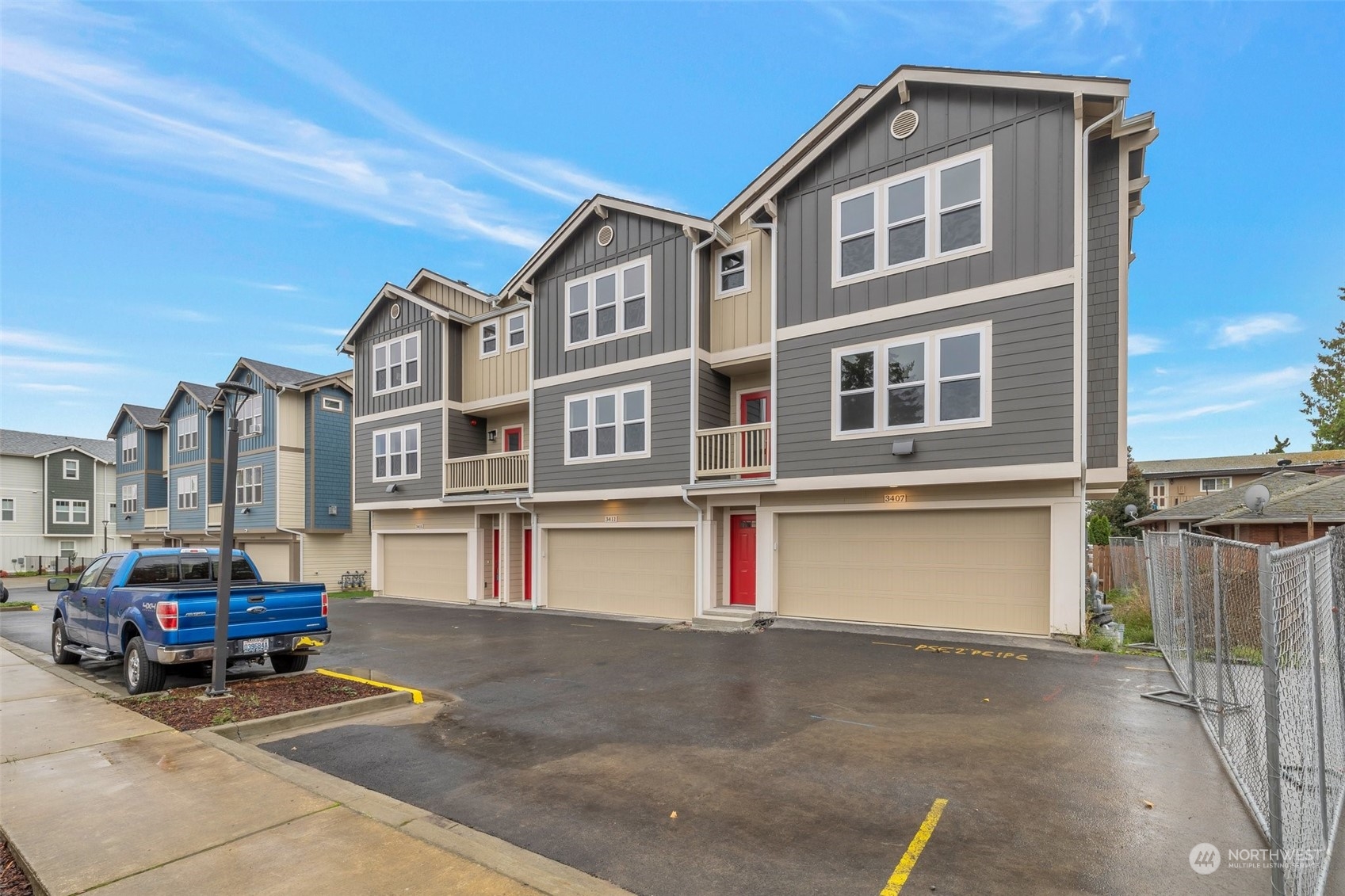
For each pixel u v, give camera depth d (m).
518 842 4.07
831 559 12.75
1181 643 7.91
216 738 5.89
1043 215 10.59
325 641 8.83
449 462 19.58
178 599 7.67
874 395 11.95
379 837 3.92
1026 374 10.59
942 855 3.86
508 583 18.22
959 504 11.34
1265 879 3.57
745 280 14.63
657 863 3.80
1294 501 17.80
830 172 12.77
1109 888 3.50
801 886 3.54
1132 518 30.16
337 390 26.41
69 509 41.91
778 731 6.25
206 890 3.35
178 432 31.88
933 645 10.39
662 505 15.19
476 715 7.01
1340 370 36.81
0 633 14.23
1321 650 4.92
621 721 6.70
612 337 16.08
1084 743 5.80
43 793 4.62
